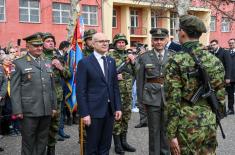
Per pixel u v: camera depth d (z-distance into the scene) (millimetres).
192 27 3639
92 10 32438
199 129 3572
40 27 29391
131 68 7000
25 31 28594
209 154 3650
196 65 3586
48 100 5660
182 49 3686
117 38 6957
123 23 35688
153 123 5969
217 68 3656
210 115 3631
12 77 5488
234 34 41000
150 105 5969
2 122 8422
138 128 8922
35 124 5578
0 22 27484
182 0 12562
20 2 28359
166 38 6172
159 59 6074
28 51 5668
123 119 6828
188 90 3598
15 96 5453
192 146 3590
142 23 37125
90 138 5305
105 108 5316
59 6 30391
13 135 8547
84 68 5281
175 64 3600
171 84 3596
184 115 3615
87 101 5285
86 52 6914
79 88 5238
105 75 5375
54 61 6922
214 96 3631
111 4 32938
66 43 9414
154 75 6016
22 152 5633
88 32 6801
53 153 6348
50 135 6285
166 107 3654
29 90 5516
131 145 7289
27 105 5504
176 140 3609
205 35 36875
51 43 6934
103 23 29766
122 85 6824
